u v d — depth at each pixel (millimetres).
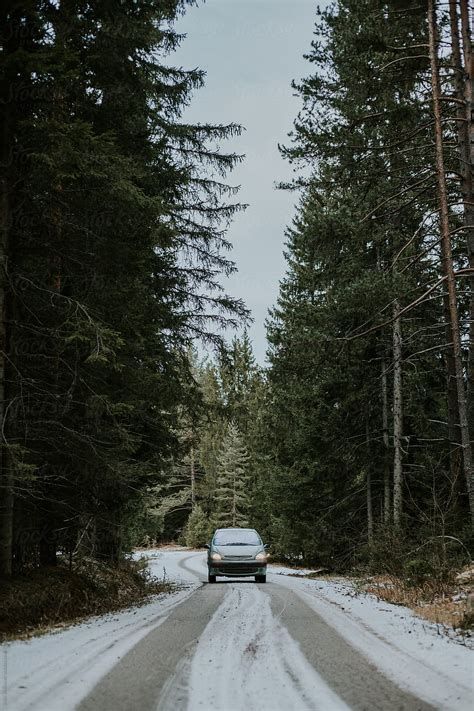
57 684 5262
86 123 9234
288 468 27969
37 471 11484
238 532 21406
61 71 9547
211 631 8188
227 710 4473
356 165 16906
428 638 7578
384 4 16766
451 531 15508
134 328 12820
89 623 9352
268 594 13820
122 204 11055
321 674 5625
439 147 15039
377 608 11078
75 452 11562
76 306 10516
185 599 13117
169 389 16781
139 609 11500
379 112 16984
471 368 15609
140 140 13898
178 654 6531
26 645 7211
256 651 6691
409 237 18547
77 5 11531
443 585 12555
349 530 24844
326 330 18766
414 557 15992
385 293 17484
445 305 19016
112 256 11836
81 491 12305
